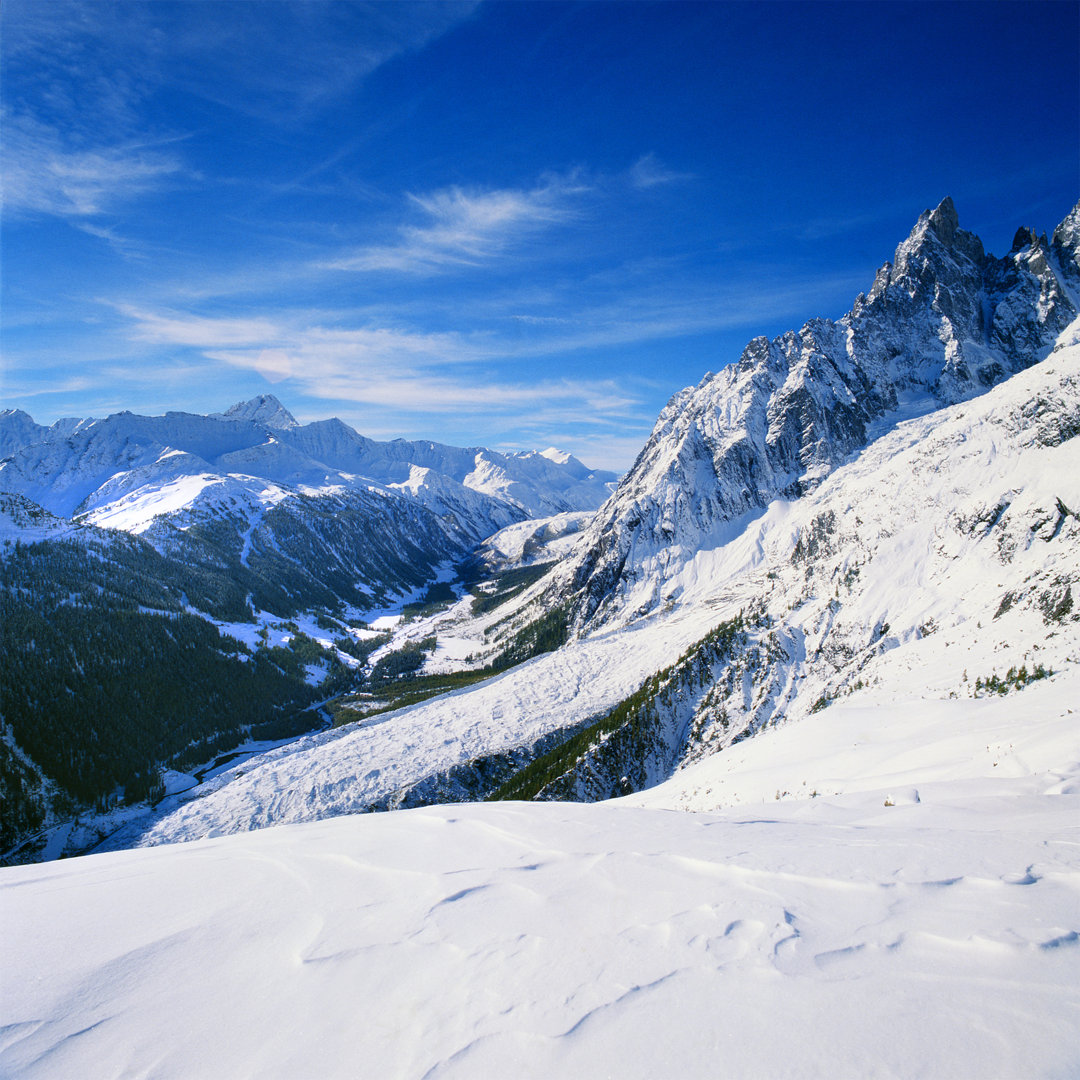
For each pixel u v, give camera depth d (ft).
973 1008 14.51
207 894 27.20
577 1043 14.66
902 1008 14.75
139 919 24.75
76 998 18.76
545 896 23.84
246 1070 14.94
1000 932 17.71
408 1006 17.16
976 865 22.80
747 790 89.71
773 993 15.89
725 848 27.63
